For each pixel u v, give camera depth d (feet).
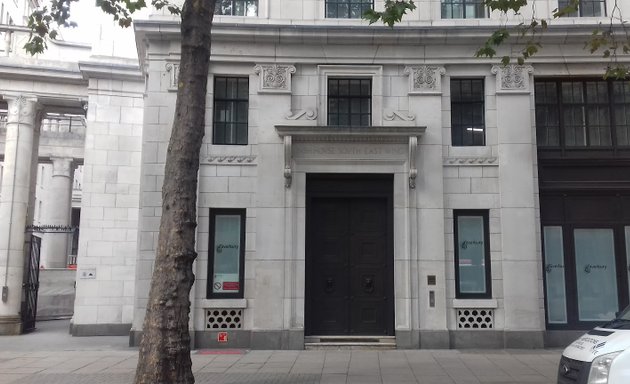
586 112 47.14
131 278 54.08
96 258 53.83
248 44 46.09
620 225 45.65
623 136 46.85
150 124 45.01
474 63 46.06
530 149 45.01
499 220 44.65
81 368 36.06
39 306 71.41
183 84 28.17
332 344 43.27
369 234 45.83
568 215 45.96
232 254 44.96
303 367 35.88
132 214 54.95
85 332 52.65
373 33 45.50
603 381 20.13
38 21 34.63
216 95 46.57
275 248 43.96
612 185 45.91
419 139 45.01
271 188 44.57
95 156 55.06
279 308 43.37
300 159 44.96
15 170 55.36
